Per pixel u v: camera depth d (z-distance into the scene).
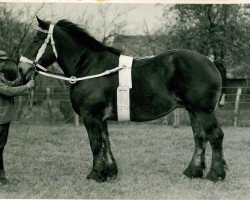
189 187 5.29
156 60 5.40
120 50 5.58
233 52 18.08
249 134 10.51
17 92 5.16
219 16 17.72
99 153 5.45
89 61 5.53
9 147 8.74
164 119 13.62
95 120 5.38
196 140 5.75
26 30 15.82
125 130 11.66
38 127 12.49
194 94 5.24
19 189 5.25
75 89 5.48
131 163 6.91
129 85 5.30
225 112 14.38
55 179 5.80
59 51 5.65
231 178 5.71
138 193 5.04
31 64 5.57
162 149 8.36
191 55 5.31
